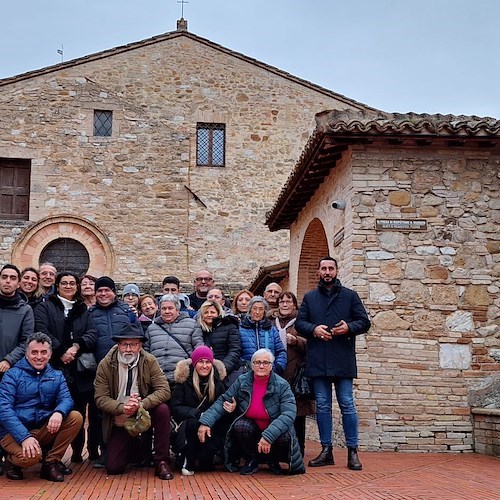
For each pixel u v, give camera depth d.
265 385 7.30
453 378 9.72
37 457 6.57
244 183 21.19
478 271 10.02
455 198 10.15
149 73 21.23
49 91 20.83
